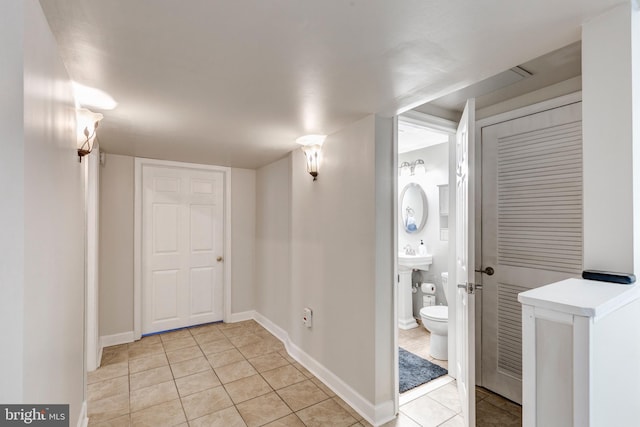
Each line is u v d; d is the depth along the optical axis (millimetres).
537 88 2145
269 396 2400
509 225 2309
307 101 1902
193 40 1245
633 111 1017
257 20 1117
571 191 1989
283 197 3535
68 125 1487
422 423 2096
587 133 1105
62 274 1352
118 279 3393
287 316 3404
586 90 1111
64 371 1400
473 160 1873
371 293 2135
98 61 1403
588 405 733
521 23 1139
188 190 3912
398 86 1690
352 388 2295
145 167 3652
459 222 2322
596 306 739
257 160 3701
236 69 1495
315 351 2750
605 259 1057
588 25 1116
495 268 2389
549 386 805
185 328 3869
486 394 2387
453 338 2678
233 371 2791
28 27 867
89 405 2270
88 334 2766
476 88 2133
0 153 801
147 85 1665
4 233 812
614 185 1043
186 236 3895
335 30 1184
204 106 1973
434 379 2652
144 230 3639
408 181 4250
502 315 2348
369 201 2164
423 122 2422
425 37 1233
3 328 812
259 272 4129
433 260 3920
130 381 2609
